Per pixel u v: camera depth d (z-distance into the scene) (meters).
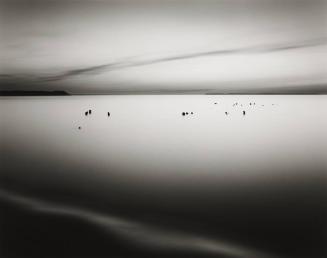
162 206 2.46
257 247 2.18
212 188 2.55
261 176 2.59
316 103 2.47
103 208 2.42
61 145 2.52
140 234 2.24
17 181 2.44
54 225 2.29
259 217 2.34
